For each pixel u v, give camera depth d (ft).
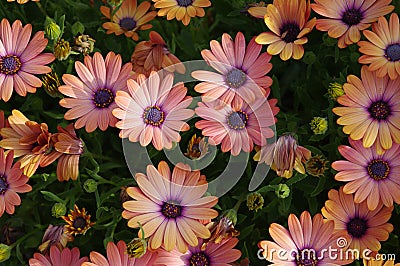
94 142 2.73
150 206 2.47
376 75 2.49
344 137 2.63
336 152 2.61
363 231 2.52
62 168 2.52
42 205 2.79
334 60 2.80
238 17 2.98
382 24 2.51
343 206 2.51
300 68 3.05
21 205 2.75
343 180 2.49
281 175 2.51
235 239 2.51
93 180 2.57
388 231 2.50
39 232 2.74
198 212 2.47
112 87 2.55
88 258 2.64
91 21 2.97
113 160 2.77
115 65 2.55
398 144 2.49
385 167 2.50
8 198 2.52
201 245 2.51
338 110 2.51
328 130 2.60
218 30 3.16
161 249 2.49
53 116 2.72
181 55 2.97
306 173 2.60
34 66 2.58
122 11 2.83
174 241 2.45
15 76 2.58
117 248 2.47
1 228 2.76
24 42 2.59
